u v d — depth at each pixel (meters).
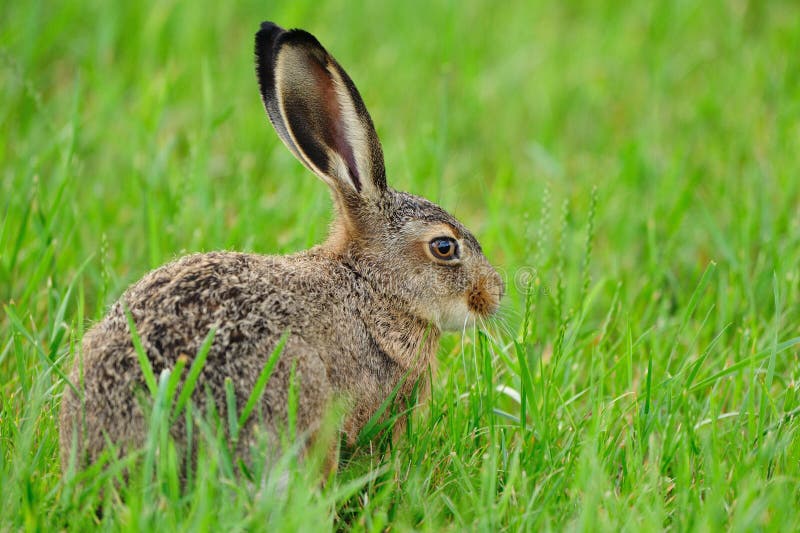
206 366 8.16
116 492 7.94
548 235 12.28
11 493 7.98
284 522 7.56
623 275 12.62
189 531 7.43
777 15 18.95
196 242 12.01
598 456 8.78
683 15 18.62
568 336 10.58
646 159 14.62
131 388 8.06
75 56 16.61
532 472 8.84
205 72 14.08
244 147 14.40
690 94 17.20
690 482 8.68
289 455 7.84
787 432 9.06
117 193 13.77
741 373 9.89
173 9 17.33
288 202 13.30
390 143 15.05
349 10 18.44
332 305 9.24
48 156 13.32
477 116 16.27
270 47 9.98
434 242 10.02
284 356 8.31
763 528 8.04
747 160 15.05
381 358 9.59
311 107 9.99
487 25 18.67
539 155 14.72
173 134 14.62
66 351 9.78
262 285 8.73
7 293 11.27
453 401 9.64
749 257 12.71
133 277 11.51
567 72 17.52
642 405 9.79
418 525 8.38
